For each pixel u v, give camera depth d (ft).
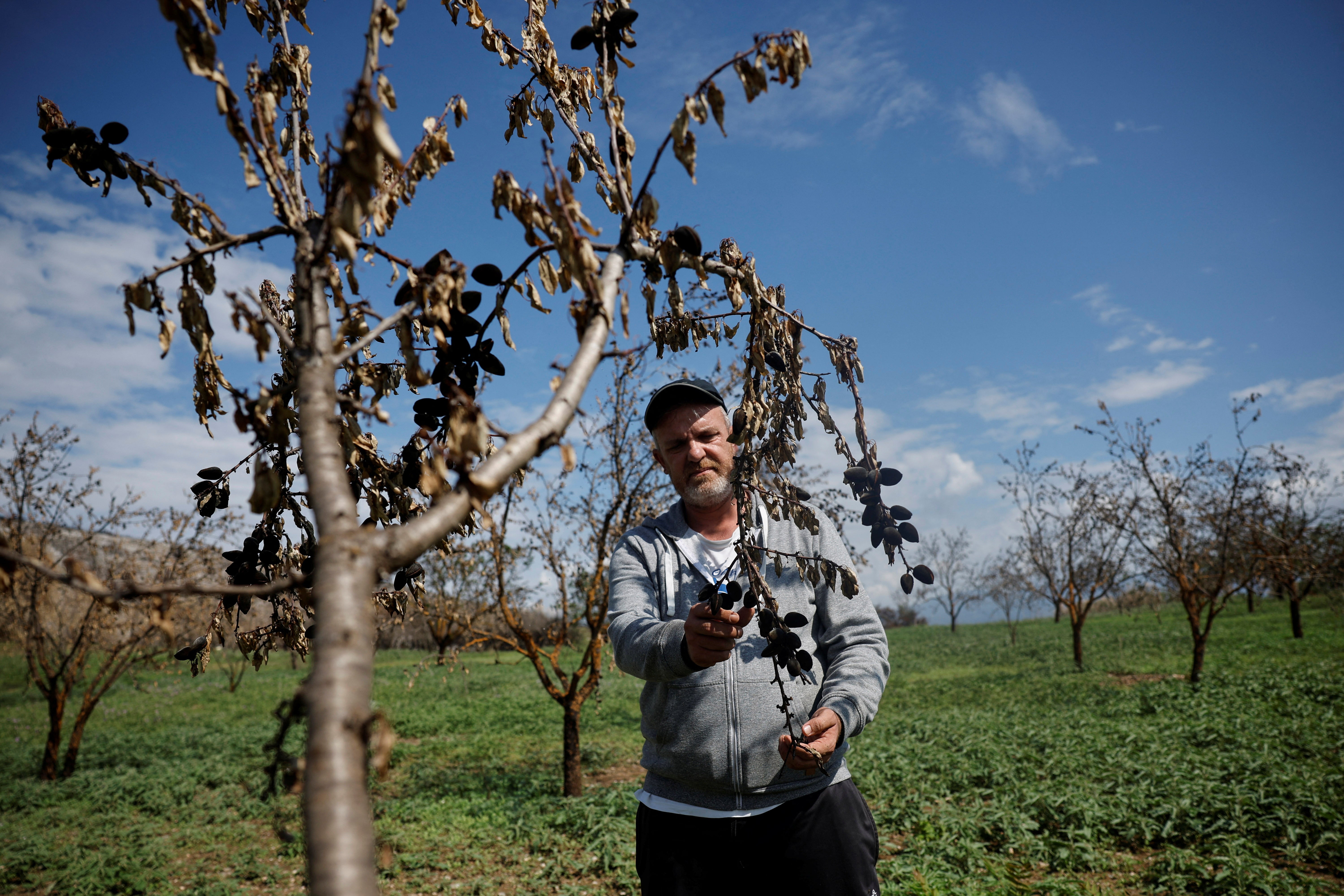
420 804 24.31
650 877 6.32
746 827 6.09
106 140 3.37
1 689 63.77
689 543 6.93
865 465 5.07
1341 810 17.94
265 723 44.93
